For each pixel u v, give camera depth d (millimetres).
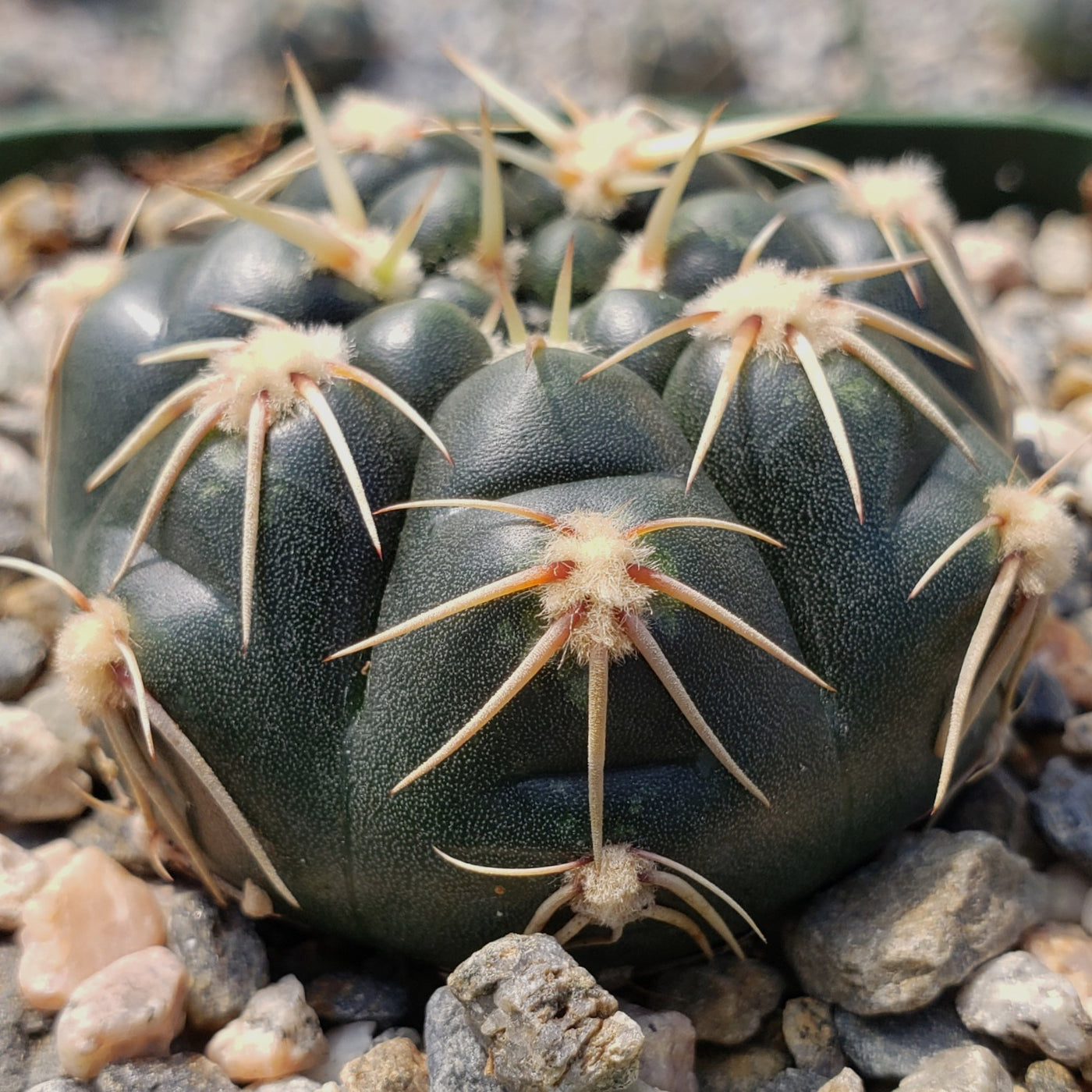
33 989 161
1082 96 400
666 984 164
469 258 166
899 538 154
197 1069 157
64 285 174
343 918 158
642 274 164
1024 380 222
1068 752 184
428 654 147
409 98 367
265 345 152
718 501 152
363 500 147
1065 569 156
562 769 149
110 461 160
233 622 151
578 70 386
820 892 165
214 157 258
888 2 429
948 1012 162
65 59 399
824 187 178
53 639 193
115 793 179
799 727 152
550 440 149
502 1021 149
